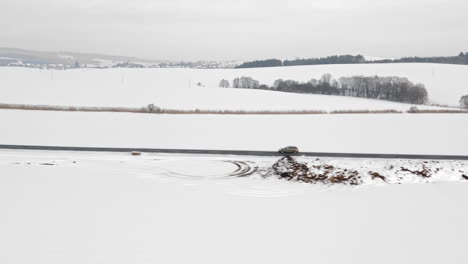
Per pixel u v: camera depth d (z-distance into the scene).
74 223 21.11
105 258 16.53
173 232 20.20
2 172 35.06
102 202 25.88
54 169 37.56
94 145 56.31
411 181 35.19
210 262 16.58
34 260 16.12
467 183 33.69
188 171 39.75
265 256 17.38
